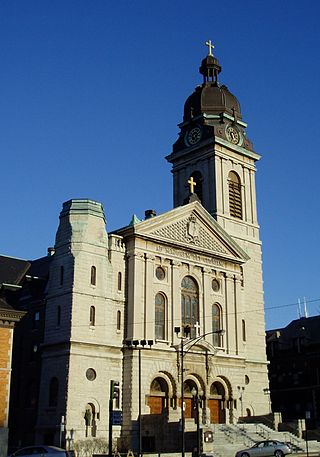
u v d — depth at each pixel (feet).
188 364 199.00
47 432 170.40
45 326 182.39
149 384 185.78
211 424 189.26
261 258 249.34
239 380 214.48
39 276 202.69
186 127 262.67
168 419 173.47
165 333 195.83
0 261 179.83
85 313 177.99
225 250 225.35
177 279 204.33
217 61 272.31
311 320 306.14
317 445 197.06
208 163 248.73
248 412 219.00
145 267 195.62
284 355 295.07
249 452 156.56
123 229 196.13
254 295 239.09
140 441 159.74
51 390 174.40
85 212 187.11
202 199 246.68
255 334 232.73
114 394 149.69
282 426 206.39
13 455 125.29
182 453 151.64
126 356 184.55
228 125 255.70
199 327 207.21
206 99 259.19
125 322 188.24
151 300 194.08
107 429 173.58
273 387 295.07
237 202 250.16
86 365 174.40
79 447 165.48
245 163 258.16
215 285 219.61
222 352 212.02
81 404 170.09
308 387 280.10
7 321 153.58
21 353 191.83
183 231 211.20
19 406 186.39
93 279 183.21
